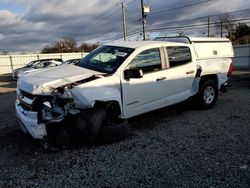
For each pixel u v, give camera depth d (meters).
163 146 4.47
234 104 7.50
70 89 4.25
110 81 4.68
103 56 5.44
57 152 4.34
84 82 4.44
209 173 3.51
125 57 5.07
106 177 3.50
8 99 10.24
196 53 6.55
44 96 4.21
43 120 4.18
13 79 22.19
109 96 4.57
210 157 3.99
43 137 4.24
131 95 5.03
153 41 5.97
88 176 3.54
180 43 6.19
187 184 3.26
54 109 4.23
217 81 7.13
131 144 4.60
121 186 3.27
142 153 4.21
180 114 6.51
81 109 4.39
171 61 5.86
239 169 3.60
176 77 5.92
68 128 4.37
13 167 3.87
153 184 3.29
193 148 4.35
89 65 5.32
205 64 6.73
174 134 5.06
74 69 5.06
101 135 4.51
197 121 5.89
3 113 7.40
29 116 4.24
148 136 4.98
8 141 4.91
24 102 4.38
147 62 5.37
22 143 4.79
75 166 3.84
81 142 4.65
